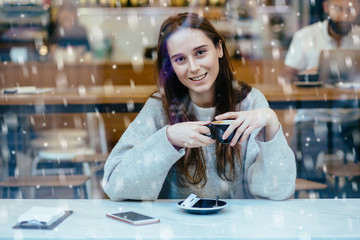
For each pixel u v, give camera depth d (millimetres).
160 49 1569
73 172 3500
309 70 3707
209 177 1588
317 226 1131
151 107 1646
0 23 5285
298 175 3336
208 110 1614
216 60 1511
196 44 1454
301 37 4156
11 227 1143
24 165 3359
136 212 1264
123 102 3129
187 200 1305
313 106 3072
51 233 1090
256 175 1450
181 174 1582
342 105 3070
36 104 3174
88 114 2924
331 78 3398
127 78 4824
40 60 5242
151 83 4824
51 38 5402
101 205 1375
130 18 5730
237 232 1082
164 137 1372
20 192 3303
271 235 1058
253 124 1346
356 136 3346
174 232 1085
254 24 5594
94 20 5723
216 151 1552
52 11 5410
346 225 1139
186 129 1361
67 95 3266
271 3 5617
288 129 3387
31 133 3369
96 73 4797
